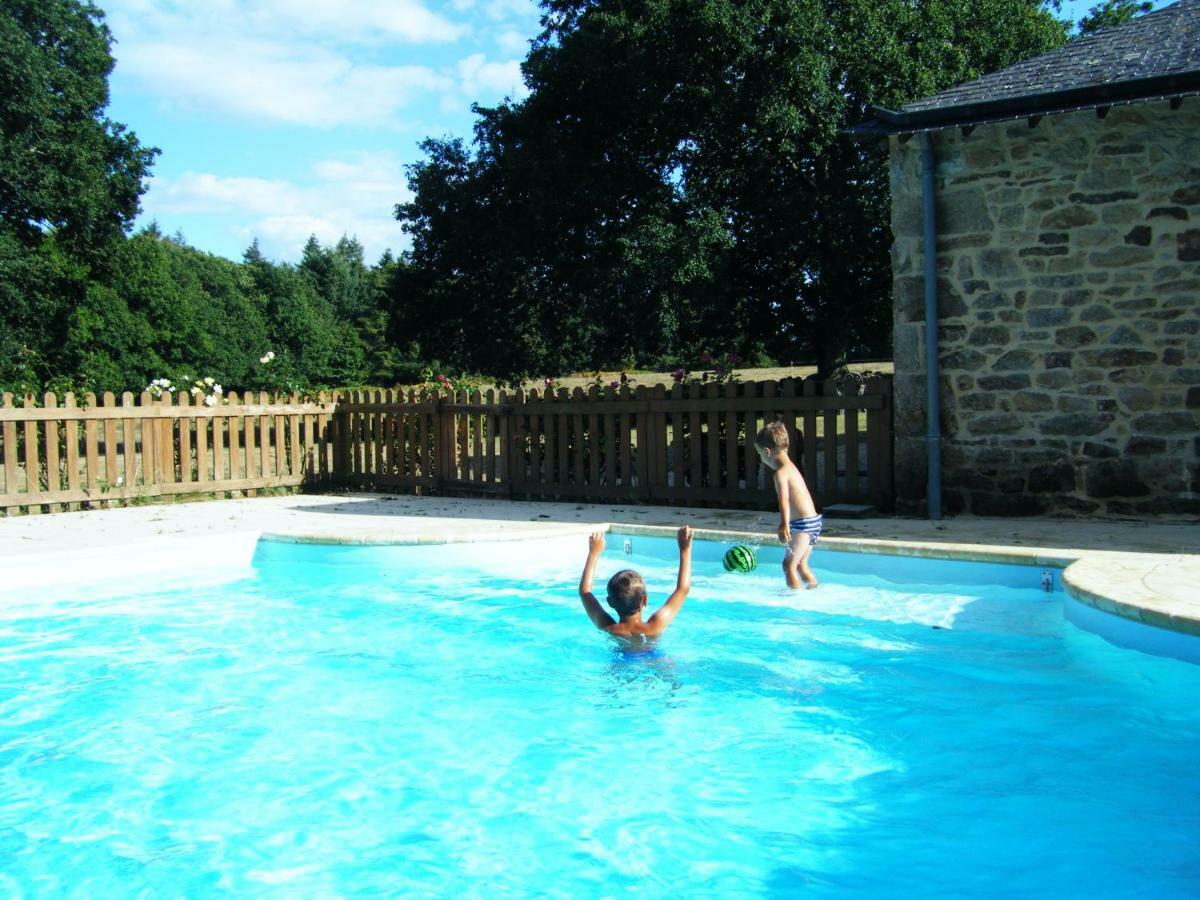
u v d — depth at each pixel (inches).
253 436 529.3
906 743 187.0
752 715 204.5
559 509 442.3
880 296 720.3
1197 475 331.6
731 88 630.5
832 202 657.6
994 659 230.8
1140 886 132.3
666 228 644.1
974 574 280.7
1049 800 160.9
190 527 400.2
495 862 145.8
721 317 742.5
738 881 138.0
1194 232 326.3
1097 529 323.0
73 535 382.9
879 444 384.5
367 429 559.8
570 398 474.6
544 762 184.1
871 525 349.4
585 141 711.7
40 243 1164.5
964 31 698.8
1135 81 304.7
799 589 296.4
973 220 360.2
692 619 269.6
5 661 252.4
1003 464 361.1
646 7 630.5
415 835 155.3
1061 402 350.3
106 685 233.8
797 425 405.7
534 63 719.7
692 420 435.5
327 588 328.5
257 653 258.5
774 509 414.6
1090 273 342.6
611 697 219.0
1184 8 382.3
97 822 162.1
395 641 267.3
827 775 174.2
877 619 263.9
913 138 365.1
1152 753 178.5
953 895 131.6
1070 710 200.2
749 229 711.7
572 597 308.3
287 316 2561.5
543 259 703.7
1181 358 331.3
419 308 794.2
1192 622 191.8
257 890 138.5
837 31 653.3
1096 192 339.9
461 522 397.1
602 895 135.1
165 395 494.3
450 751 190.7
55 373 1384.1
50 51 1138.7
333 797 170.6
